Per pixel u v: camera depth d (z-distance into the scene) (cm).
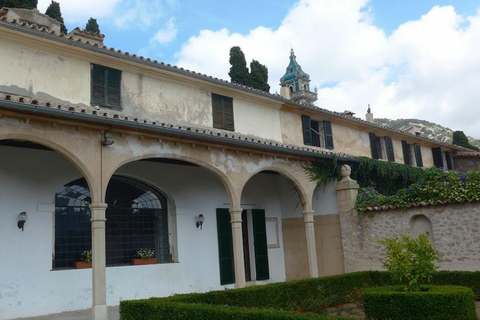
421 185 1392
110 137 1013
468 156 2730
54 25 1423
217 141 1222
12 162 1100
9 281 1046
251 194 1681
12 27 1082
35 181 1131
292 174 1478
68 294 1136
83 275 1172
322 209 1628
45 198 1141
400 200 1411
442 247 1302
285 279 1727
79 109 1023
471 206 1262
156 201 1418
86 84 1234
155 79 1391
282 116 1758
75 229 1209
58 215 1185
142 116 1330
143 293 1282
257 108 1672
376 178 1809
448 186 1323
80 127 986
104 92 1264
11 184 1089
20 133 895
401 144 2312
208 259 1476
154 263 1334
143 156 1093
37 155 1145
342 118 1927
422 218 1374
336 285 1159
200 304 726
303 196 1501
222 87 1538
